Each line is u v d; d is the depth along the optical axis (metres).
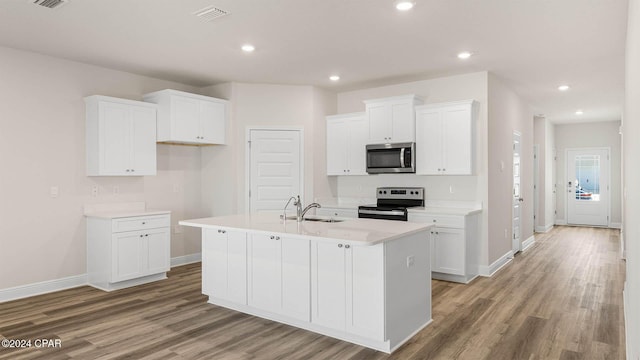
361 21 3.55
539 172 9.24
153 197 5.48
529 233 7.59
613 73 5.34
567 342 3.15
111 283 4.52
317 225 3.61
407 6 3.23
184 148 5.87
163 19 3.49
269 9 3.29
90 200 4.84
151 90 5.50
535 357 2.90
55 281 4.55
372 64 4.90
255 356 2.90
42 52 4.38
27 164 4.34
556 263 5.96
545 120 9.20
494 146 5.50
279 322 3.55
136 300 4.18
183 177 5.85
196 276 5.15
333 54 4.50
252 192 5.94
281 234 3.18
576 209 10.40
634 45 2.12
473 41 4.07
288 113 6.05
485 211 5.23
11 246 4.23
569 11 3.32
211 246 4.01
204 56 4.56
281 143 6.04
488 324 3.52
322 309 3.22
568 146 10.46
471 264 5.07
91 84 4.86
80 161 4.75
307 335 3.27
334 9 3.29
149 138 5.12
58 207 4.57
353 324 3.06
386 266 2.93
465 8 3.28
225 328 3.42
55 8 3.25
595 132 10.10
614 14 3.37
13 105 4.25
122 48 4.27
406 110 5.44
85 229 4.79
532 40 4.04
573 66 5.00
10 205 4.23
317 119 6.21
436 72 5.28
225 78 5.61
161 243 4.93
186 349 3.02
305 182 6.11
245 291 3.73
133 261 4.66
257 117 5.95
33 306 4.00
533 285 4.76
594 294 4.39
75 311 3.85
